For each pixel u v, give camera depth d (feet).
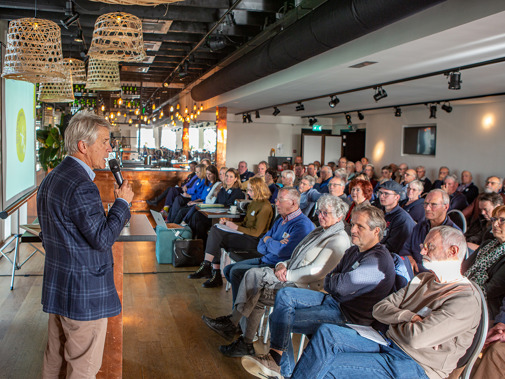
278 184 25.36
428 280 7.56
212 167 23.08
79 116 6.57
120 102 47.85
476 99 29.89
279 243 12.11
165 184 31.07
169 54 31.01
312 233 10.87
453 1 13.48
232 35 24.30
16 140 19.08
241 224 15.78
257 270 10.91
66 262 6.40
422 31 14.79
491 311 9.03
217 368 10.03
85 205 6.26
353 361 7.27
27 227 15.01
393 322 7.36
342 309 8.93
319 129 54.34
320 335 7.58
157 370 9.84
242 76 24.03
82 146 6.52
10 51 12.23
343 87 27.07
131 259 19.06
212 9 21.42
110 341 8.61
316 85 26.40
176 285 15.69
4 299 13.62
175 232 18.45
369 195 14.19
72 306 6.44
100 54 16.08
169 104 63.00
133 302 13.96
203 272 16.43
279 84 26.45
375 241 8.93
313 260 10.30
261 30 23.43
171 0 7.72
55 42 12.58
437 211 11.82
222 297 14.56
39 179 28.35
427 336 6.75
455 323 6.75
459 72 20.04
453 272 7.14
